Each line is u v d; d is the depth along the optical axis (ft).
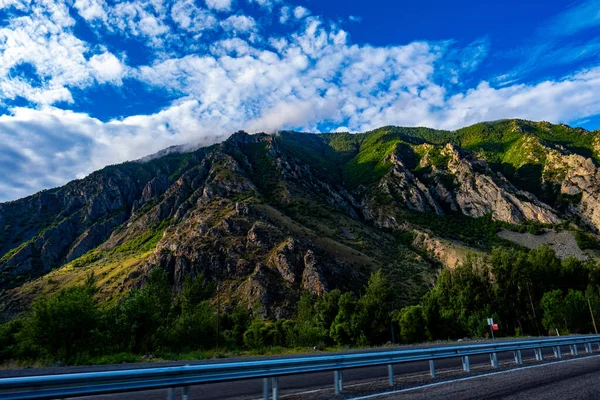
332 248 449.06
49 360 84.84
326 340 195.52
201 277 191.52
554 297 186.91
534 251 228.43
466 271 213.25
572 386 32.40
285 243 385.91
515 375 39.75
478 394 29.43
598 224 651.25
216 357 90.17
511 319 204.85
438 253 541.34
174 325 128.06
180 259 391.65
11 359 91.61
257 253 387.34
